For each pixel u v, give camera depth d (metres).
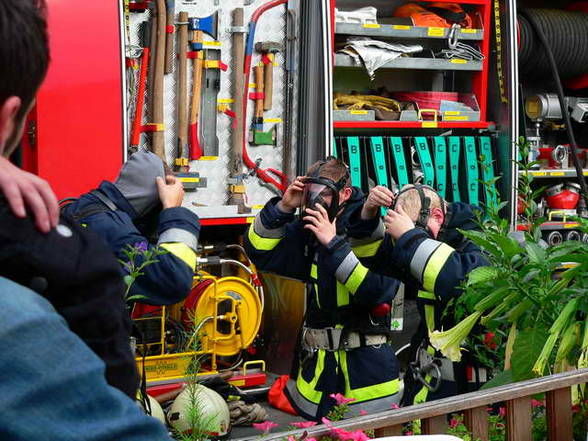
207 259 6.00
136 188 3.77
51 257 1.04
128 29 6.00
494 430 2.98
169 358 5.74
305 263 4.91
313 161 6.71
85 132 5.69
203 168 6.42
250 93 6.57
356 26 6.98
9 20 1.01
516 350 2.92
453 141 7.57
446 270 3.73
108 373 1.10
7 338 0.90
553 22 8.23
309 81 6.70
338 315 4.75
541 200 8.40
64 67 5.63
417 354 4.39
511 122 7.53
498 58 7.58
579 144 9.09
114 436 0.93
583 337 2.85
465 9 7.62
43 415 0.90
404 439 1.84
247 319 6.10
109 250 1.13
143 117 6.19
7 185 1.03
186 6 6.28
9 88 1.03
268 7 6.54
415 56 7.60
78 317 1.06
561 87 8.04
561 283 2.96
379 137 7.29
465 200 7.62
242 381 6.18
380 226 4.64
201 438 3.08
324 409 4.74
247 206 6.48
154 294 3.56
